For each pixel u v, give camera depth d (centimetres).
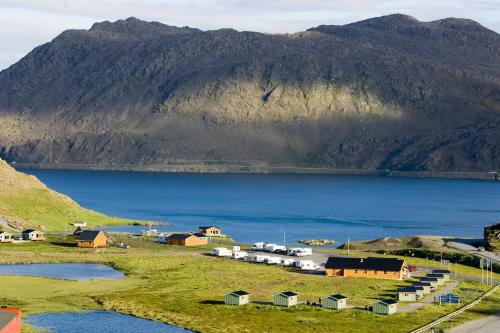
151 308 18125
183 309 18125
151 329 16400
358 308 18712
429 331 16525
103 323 16788
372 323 17175
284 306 18675
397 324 17100
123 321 16988
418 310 18625
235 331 16250
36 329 16112
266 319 17350
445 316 17988
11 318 15275
